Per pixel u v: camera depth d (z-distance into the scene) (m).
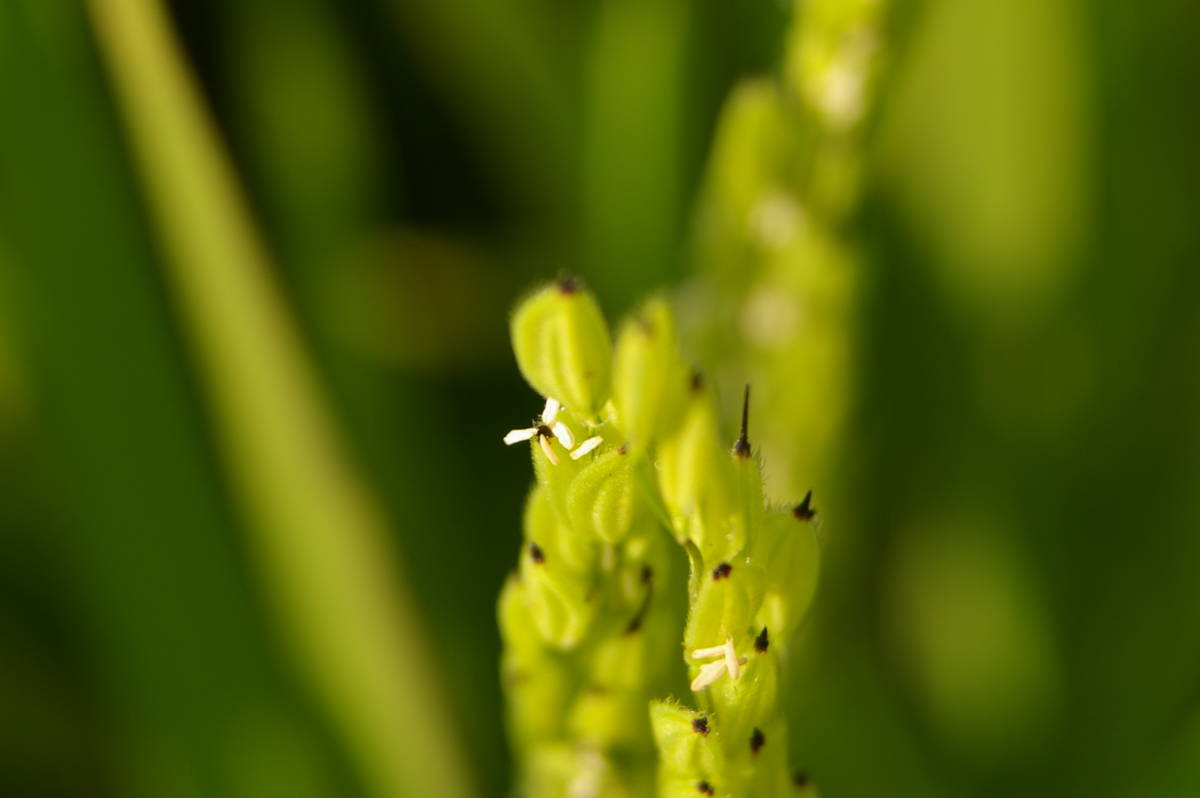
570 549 0.23
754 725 0.22
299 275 0.37
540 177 0.45
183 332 0.30
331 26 0.42
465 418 0.43
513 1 0.43
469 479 0.41
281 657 0.31
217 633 0.32
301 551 0.30
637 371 0.22
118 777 0.38
